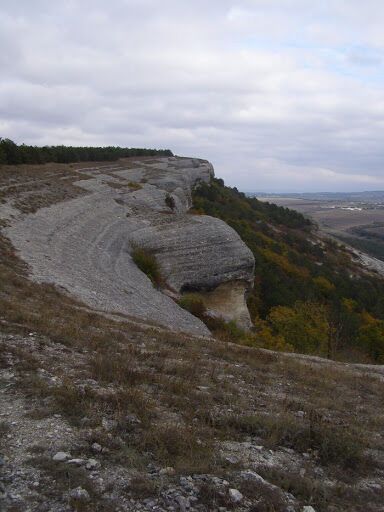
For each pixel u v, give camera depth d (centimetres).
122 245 2981
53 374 816
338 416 927
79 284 1923
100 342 1112
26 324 1106
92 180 4731
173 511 481
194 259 3250
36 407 674
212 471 564
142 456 579
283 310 2720
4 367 811
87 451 573
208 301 3284
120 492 500
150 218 3784
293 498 542
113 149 8431
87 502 473
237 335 2484
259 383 1079
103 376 848
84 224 3050
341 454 685
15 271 1723
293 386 1117
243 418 751
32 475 508
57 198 3428
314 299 4156
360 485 616
